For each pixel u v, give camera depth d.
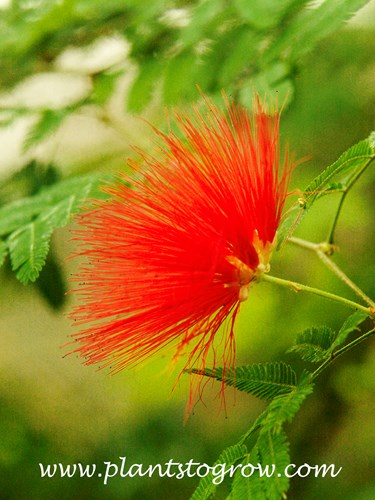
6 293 0.38
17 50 0.34
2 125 0.33
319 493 0.41
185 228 0.25
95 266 0.25
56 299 0.34
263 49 0.31
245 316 0.41
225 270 0.25
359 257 0.41
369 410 0.43
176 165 0.25
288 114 0.37
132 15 0.33
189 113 0.30
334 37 0.36
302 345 0.25
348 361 0.42
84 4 0.33
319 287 0.40
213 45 0.32
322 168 0.39
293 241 0.29
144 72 0.32
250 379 0.25
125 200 0.25
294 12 0.30
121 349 0.25
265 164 0.25
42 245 0.28
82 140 0.40
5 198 0.34
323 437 0.43
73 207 0.29
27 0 0.35
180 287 0.25
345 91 0.37
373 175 0.41
